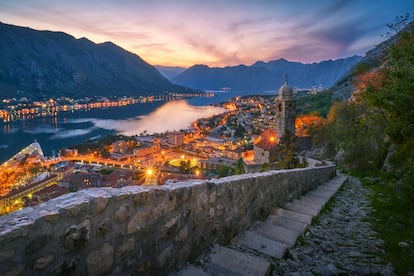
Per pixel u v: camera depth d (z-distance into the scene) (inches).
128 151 4256.9
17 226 91.2
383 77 466.9
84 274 112.8
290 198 369.4
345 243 224.2
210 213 191.5
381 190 456.4
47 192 1750.7
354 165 880.9
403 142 331.0
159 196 147.9
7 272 88.4
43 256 98.5
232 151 3754.9
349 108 1176.2
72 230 107.2
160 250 149.4
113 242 124.0
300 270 172.1
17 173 2854.3
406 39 329.4
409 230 239.3
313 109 3046.3
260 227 248.7
